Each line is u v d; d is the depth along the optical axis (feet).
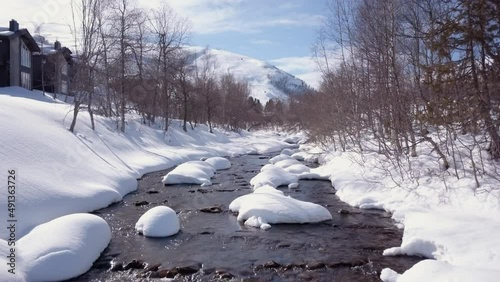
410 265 27.04
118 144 74.69
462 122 34.68
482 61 33.68
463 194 35.53
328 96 89.04
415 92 47.44
